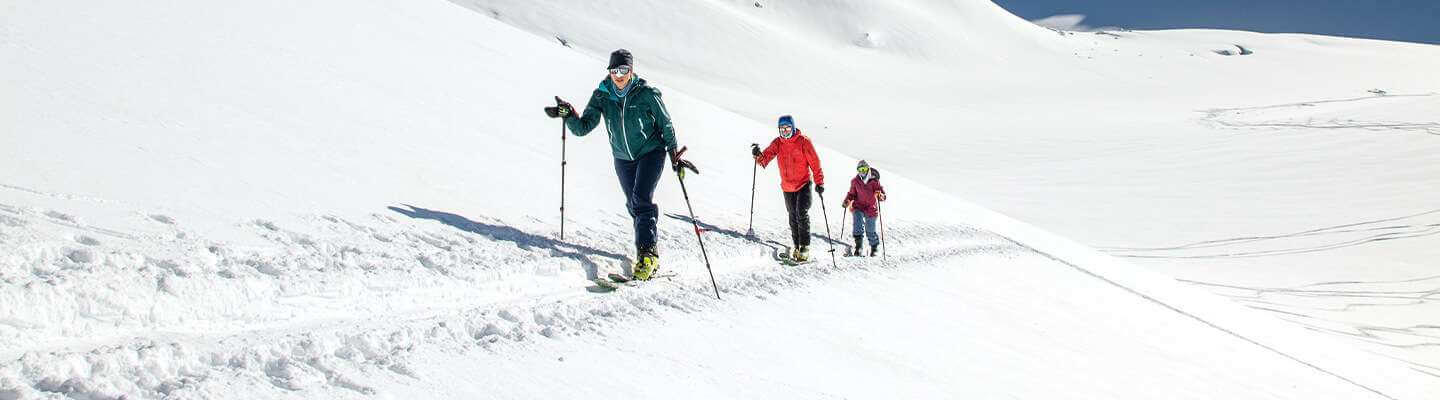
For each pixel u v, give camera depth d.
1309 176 39.53
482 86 12.83
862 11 161.25
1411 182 36.31
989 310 6.81
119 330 2.77
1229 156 45.69
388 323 3.46
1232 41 198.88
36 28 7.16
